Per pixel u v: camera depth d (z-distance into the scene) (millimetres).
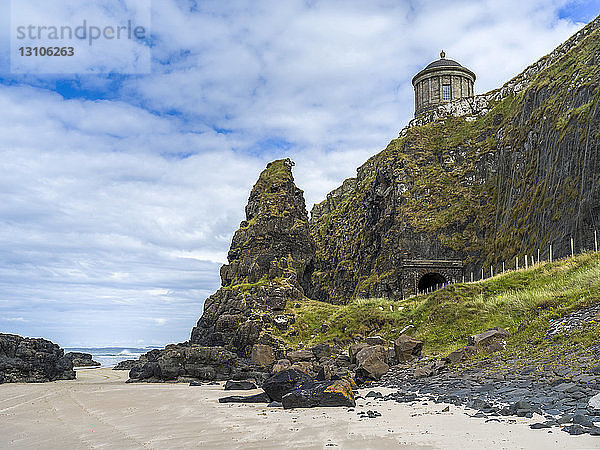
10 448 11812
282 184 78562
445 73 129375
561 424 10766
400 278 92312
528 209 80250
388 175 110562
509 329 28891
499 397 15336
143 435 12938
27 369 44594
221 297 69312
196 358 42500
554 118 80875
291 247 73625
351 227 128375
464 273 91625
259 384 35906
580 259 38156
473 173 103062
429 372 24250
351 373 28312
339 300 119500
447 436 10648
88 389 33125
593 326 22078
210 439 11805
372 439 10789
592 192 61844
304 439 11219
